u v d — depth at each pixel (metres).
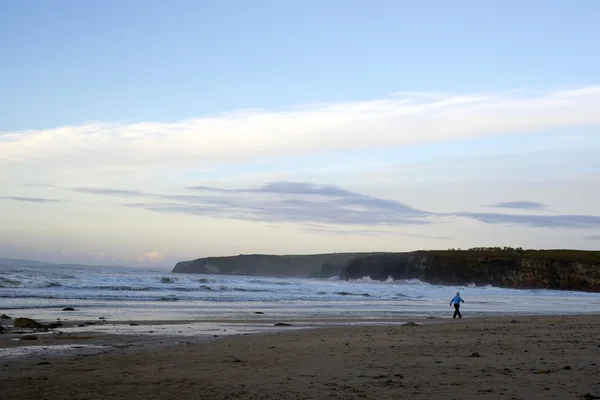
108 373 10.55
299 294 55.47
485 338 17.75
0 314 25.12
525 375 9.80
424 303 49.00
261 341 16.89
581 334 19.30
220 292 52.62
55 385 9.26
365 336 18.59
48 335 17.58
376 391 8.45
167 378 9.92
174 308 32.78
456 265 136.38
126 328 20.66
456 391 8.34
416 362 11.80
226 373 10.47
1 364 11.73
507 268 134.25
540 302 59.53
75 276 58.97
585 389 8.39
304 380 9.57
